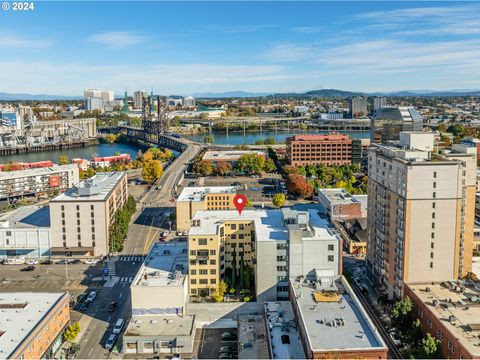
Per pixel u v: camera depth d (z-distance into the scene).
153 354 147.12
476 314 138.50
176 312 160.25
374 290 190.50
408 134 181.88
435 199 162.75
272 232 175.12
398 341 150.50
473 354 116.31
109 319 168.75
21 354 122.69
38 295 156.88
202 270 175.38
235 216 196.12
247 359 135.75
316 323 131.25
